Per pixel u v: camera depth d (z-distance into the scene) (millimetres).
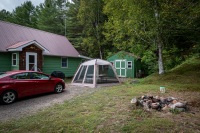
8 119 4484
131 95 6152
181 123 3270
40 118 4234
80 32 28031
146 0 9906
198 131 2926
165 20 8570
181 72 10867
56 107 5270
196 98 5395
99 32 23031
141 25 11992
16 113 5059
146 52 16359
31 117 4441
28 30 15344
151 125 3184
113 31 13359
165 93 6336
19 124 3922
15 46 11211
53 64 14969
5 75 6582
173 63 15781
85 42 23359
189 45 11656
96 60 11180
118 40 13500
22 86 6844
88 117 3953
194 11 6699
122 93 6680
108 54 22188
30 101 6680
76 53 17859
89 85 10461
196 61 12586
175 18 8156
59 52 15641
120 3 12188
